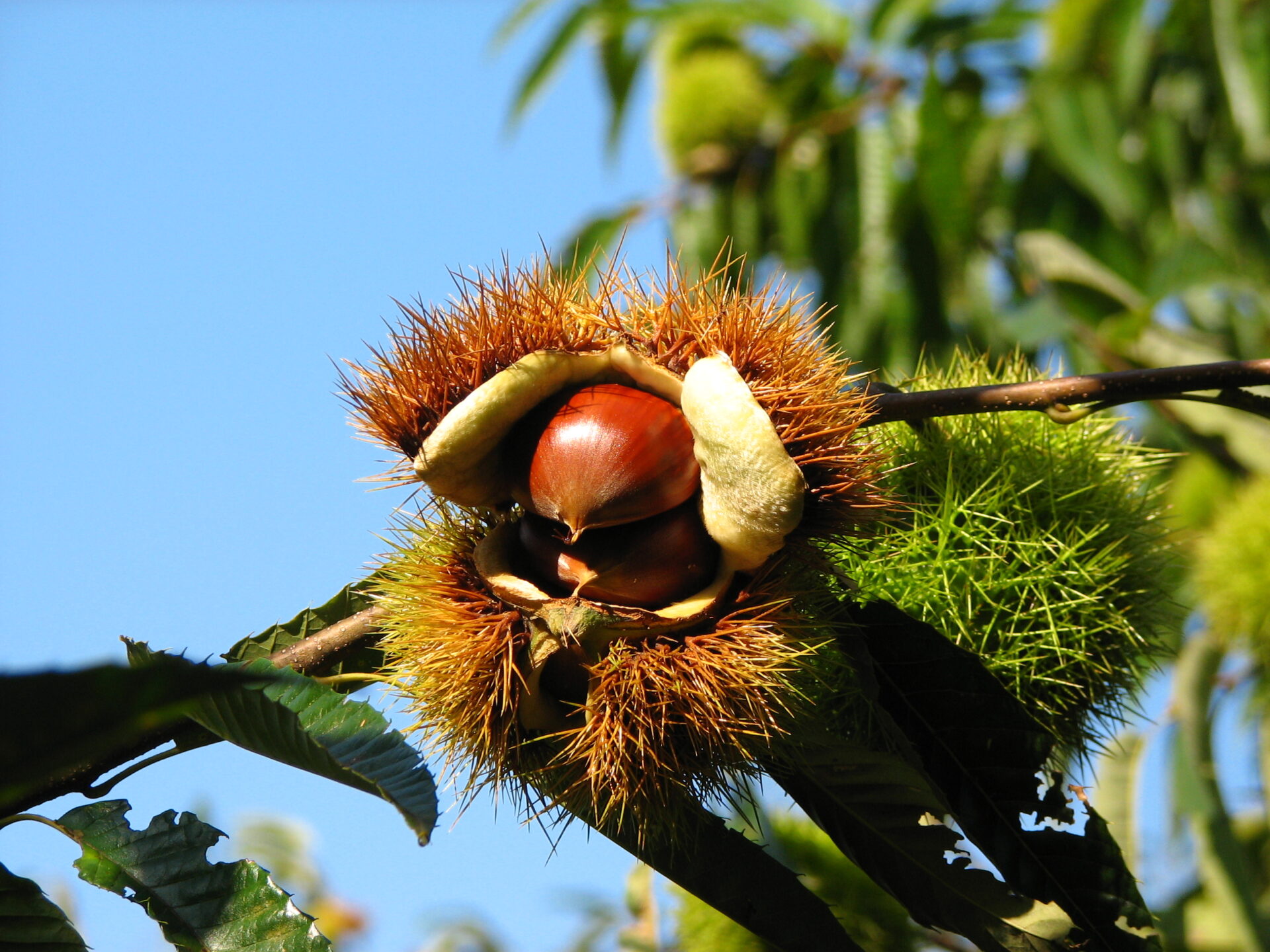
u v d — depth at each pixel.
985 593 0.55
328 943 0.51
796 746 0.53
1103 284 0.71
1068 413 0.55
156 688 0.44
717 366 0.52
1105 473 0.57
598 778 0.51
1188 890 0.67
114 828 0.52
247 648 0.56
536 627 0.52
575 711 0.52
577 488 0.52
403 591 0.53
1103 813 0.63
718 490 0.52
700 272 0.53
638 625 0.52
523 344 0.53
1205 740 0.65
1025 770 0.54
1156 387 0.54
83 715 0.44
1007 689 0.55
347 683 0.55
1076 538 0.56
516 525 0.54
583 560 0.52
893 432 0.56
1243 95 0.84
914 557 0.55
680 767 0.52
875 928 0.60
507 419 0.53
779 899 0.53
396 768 0.50
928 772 0.54
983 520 0.55
